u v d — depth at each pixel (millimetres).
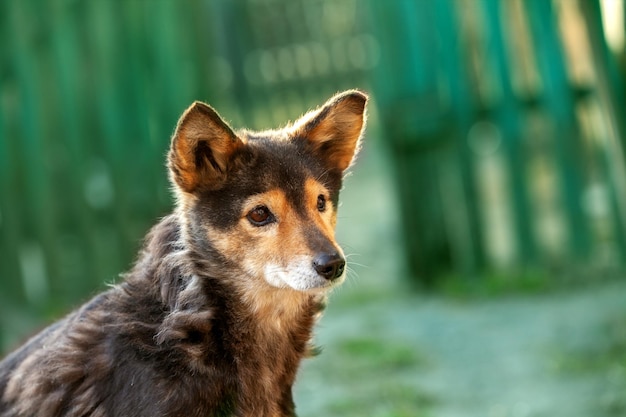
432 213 16094
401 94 15914
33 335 8062
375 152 27062
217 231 7285
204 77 16719
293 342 7625
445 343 13391
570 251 15656
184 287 7184
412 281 16156
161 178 16578
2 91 16047
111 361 6938
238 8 29891
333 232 7773
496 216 18516
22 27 15945
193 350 6938
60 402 7020
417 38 15734
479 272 16000
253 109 30250
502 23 15453
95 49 16266
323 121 7793
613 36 13727
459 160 15891
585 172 15484
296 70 30531
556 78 15367
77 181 16438
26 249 17328
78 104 16312
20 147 16172
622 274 15219
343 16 30688
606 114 13094
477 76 15758
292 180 7395
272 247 7250
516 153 15680
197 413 6918
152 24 16359
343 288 16391
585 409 10758
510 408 10992
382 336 13852
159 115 16500
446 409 11148
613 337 12719
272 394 7445
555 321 13648
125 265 16594
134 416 6789
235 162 7352
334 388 11938
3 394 7395
